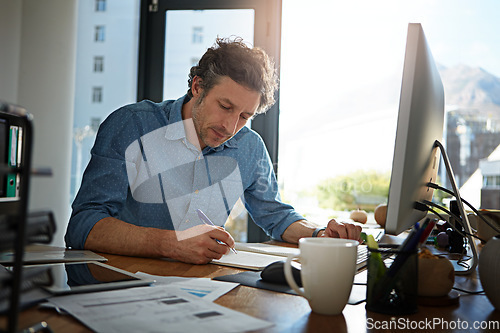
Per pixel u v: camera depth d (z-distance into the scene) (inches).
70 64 107.6
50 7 104.9
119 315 22.4
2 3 97.7
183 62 117.7
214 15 116.3
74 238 44.0
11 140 67.4
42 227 17.6
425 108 33.2
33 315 22.2
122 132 55.6
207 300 26.2
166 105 61.6
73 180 112.1
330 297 24.3
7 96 99.7
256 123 113.6
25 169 16.4
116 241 41.9
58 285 26.7
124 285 28.0
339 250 24.3
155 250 40.4
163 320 21.9
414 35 30.6
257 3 114.3
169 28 118.0
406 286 25.3
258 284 31.0
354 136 112.3
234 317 23.1
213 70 52.5
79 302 24.2
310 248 24.6
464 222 40.3
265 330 21.7
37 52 103.9
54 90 105.0
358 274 36.7
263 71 52.4
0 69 97.2
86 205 47.3
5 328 16.3
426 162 37.1
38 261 35.3
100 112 114.7
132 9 117.6
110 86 115.6
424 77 32.3
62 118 105.8
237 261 39.3
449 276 27.8
